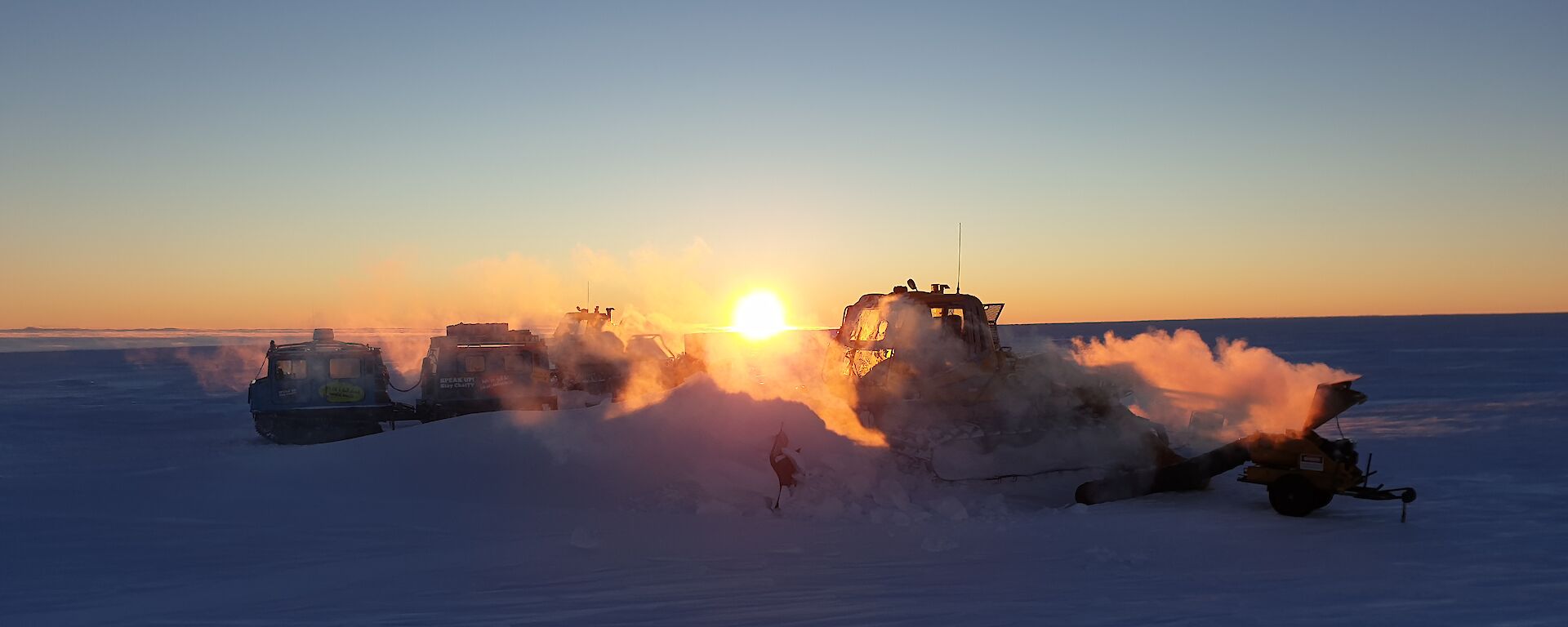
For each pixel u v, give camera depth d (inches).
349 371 840.9
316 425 818.8
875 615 274.1
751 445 532.4
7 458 707.4
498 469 519.5
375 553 366.9
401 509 455.5
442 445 554.3
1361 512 456.4
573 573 331.9
